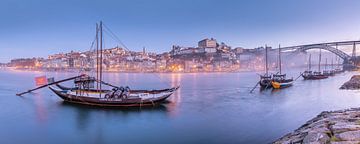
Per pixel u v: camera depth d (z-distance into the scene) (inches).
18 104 1974.7
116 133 1166.3
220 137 1073.5
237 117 1461.6
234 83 4382.4
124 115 1534.2
